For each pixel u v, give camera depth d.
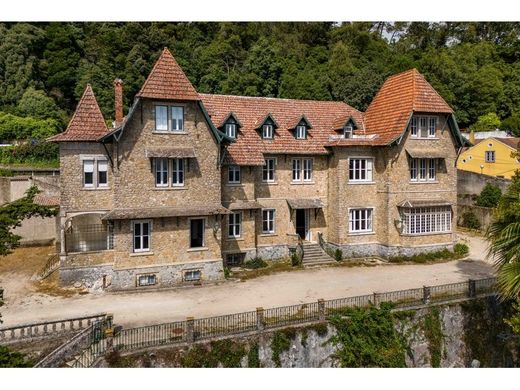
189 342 18.48
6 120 56.50
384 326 21.44
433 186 35.06
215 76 66.31
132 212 26.38
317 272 30.48
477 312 24.44
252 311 20.73
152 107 26.98
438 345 23.02
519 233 17.28
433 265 32.44
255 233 32.56
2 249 17.23
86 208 27.98
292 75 66.88
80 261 27.62
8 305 24.05
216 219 28.69
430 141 34.62
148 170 27.05
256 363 19.41
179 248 27.75
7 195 40.22
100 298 25.05
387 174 33.66
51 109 61.91
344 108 39.03
